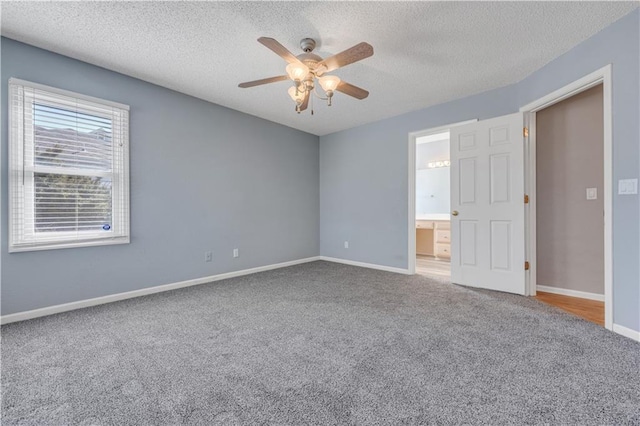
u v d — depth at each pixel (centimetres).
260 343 195
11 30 218
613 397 136
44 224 247
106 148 280
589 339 197
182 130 338
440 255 541
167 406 133
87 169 269
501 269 313
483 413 127
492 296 298
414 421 122
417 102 366
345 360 173
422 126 388
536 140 315
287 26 214
